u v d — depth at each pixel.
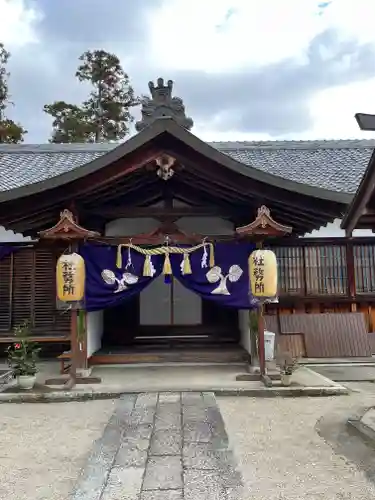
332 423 5.34
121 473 3.85
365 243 10.64
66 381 7.22
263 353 7.45
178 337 9.95
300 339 10.14
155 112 7.75
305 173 12.27
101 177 7.09
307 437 4.85
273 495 3.50
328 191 7.13
